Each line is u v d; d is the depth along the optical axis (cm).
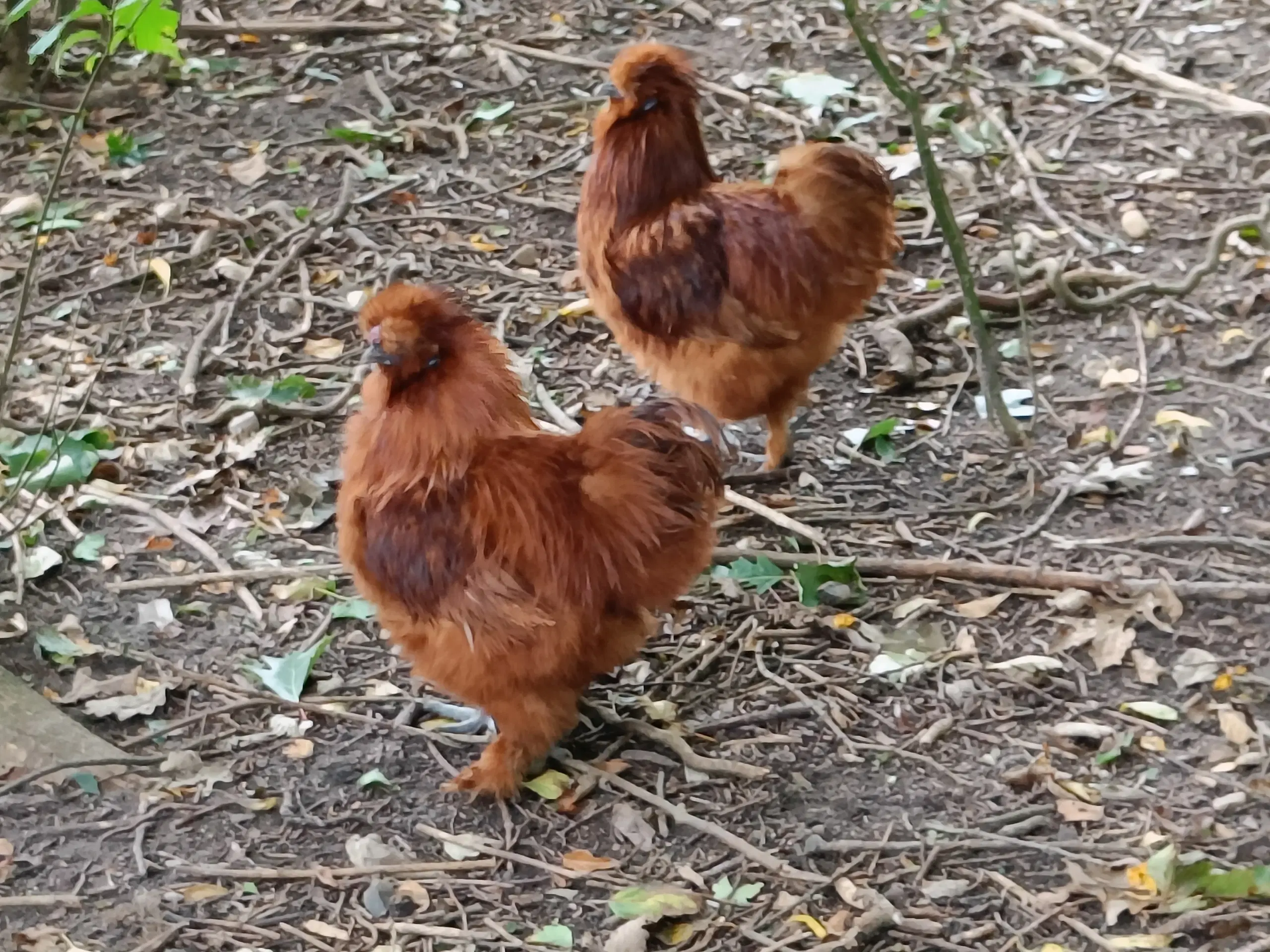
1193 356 201
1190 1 275
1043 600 171
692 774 155
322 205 235
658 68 176
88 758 155
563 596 144
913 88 254
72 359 206
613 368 204
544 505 143
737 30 276
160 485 188
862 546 178
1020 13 271
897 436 193
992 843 148
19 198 235
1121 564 174
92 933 142
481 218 232
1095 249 219
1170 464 186
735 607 172
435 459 144
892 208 182
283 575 175
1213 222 222
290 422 197
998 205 218
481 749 159
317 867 148
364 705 163
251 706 162
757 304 174
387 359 143
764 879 146
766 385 180
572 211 231
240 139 250
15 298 217
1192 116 244
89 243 227
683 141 178
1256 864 145
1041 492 184
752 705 162
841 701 162
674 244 174
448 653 147
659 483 145
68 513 184
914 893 145
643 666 166
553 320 212
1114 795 151
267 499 187
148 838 150
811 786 154
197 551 179
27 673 165
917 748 157
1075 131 242
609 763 157
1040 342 205
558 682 149
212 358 207
